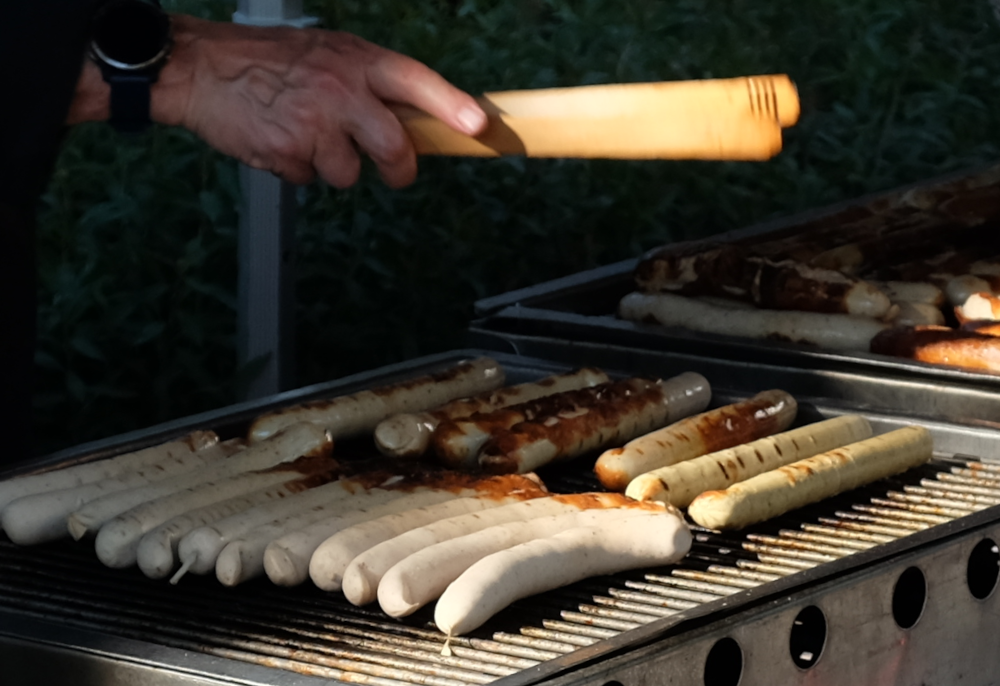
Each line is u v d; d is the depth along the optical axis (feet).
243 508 5.64
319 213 14.02
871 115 18.86
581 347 8.54
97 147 13.37
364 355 13.52
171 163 12.50
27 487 5.90
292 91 6.17
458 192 15.19
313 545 5.29
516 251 15.03
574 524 5.52
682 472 6.35
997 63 20.89
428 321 13.94
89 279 11.82
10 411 7.49
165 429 6.92
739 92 5.52
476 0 17.52
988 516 5.85
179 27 6.36
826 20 21.01
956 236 11.03
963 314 9.11
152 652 4.54
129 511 5.55
